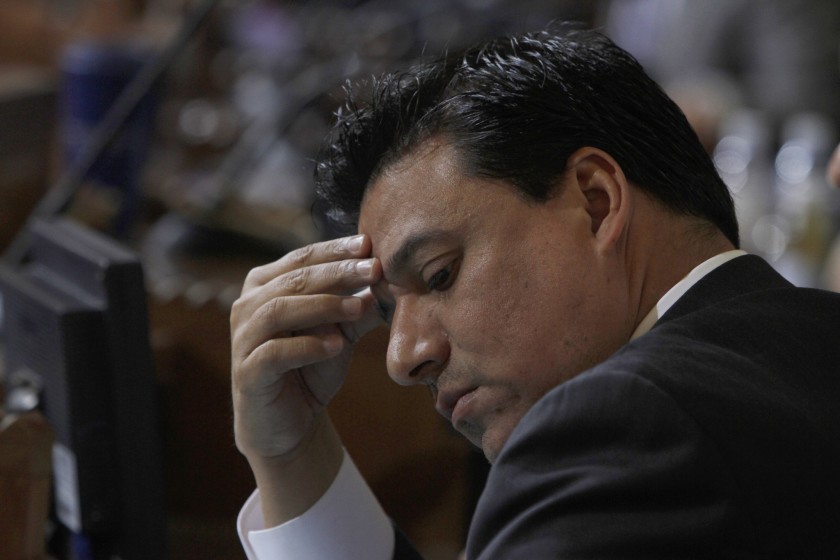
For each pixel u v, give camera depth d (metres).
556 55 3.53
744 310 3.31
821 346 3.29
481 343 3.29
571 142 3.36
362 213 3.71
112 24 11.60
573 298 3.25
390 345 3.47
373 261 3.60
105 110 7.84
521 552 2.84
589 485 2.81
